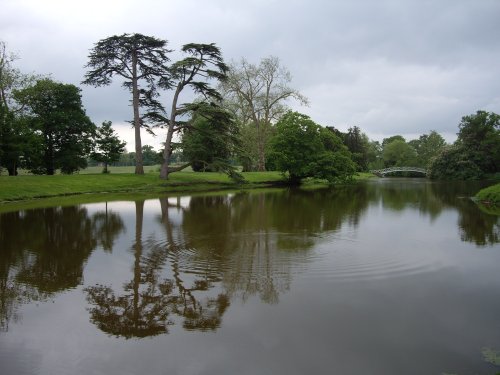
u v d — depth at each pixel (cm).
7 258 1121
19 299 819
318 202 2711
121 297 826
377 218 1897
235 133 4062
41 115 4203
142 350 616
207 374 550
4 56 3878
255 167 6366
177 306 777
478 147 8081
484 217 1942
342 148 5431
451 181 6712
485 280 920
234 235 1440
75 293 850
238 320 712
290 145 4847
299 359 583
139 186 3575
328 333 659
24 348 626
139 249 1217
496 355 590
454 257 1125
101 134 4462
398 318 712
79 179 3475
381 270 994
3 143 3384
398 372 548
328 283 898
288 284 892
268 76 5375
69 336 663
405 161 11469
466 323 694
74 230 1534
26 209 2175
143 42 3716
